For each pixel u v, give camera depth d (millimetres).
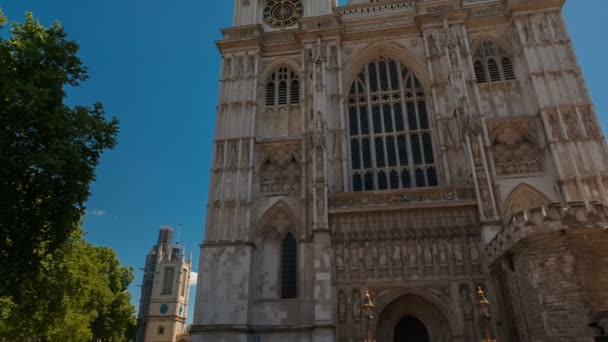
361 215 32562
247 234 34531
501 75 38406
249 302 32875
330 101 38875
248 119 39125
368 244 31844
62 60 22109
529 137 35812
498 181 34125
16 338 35438
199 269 33938
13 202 19438
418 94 39531
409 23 41219
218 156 38094
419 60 39656
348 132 38750
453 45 38062
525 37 38062
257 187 37500
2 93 18375
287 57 42375
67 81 21766
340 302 30531
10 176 19422
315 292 30125
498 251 25484
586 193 31766
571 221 20141
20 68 20719
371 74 41156
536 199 33469
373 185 36562
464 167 33969
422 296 29953
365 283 30766
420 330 31328
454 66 37031
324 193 33094
